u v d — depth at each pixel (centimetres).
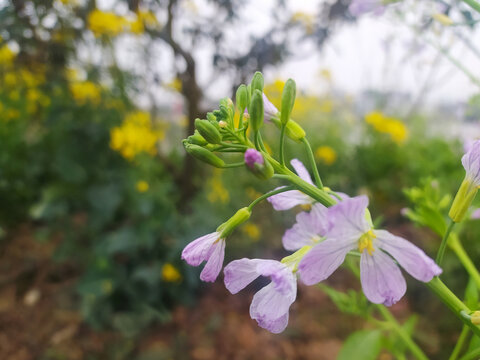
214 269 6
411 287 18
